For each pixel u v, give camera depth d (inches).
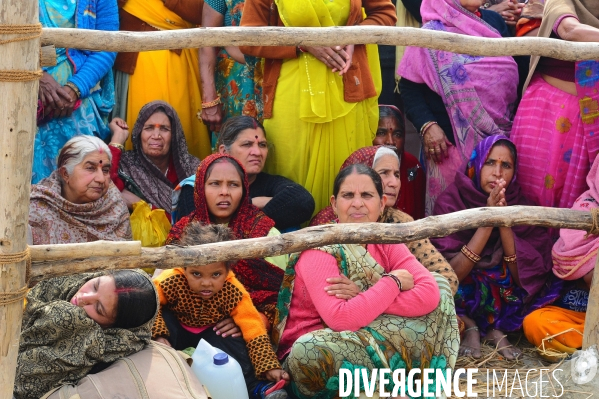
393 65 199.9
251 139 146.3
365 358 111.2
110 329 98.0
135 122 154.2
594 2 150.9
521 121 155.5
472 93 157.0
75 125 148.7
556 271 144.2
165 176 154.7
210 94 162.4
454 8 160.7
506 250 144.0
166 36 99.3
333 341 110.7
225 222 136.1
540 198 152.9
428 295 114.9
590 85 145.9
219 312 120.3
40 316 97.3
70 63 147.2
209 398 98.7
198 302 119.1
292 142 153.0
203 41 100.6
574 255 140.3
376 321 114.0
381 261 120.5
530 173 153.4
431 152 159.0
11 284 84.7
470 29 159.6
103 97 156.3
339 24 153.5
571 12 147.9
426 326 114.9
